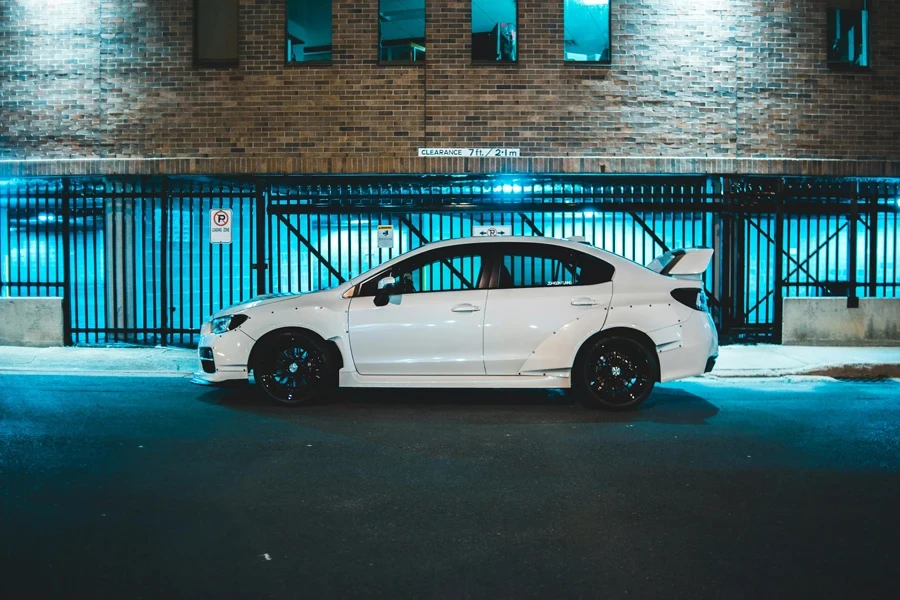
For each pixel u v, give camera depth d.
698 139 12.01
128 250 12.37
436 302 7.61
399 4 12.02
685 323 7.59
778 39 12.04
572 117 11.94
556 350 7.52
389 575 3.74
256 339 7.72
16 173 12.07
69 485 5.11
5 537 4.19
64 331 11.84
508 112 11.94
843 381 9.56
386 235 11.73
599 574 3.76
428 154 11.87
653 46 11.95
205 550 4.04
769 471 5.54
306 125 11.98
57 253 11.87
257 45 11.96
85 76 12.08
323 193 13.11
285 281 14.10
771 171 11.95
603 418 7.31
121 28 12.04
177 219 13.75
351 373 7.67
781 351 11.32
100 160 12.01
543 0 11.89
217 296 14.30
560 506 4.77
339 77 11.94
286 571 3.78
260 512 4.63
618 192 12.14
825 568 3.84
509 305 7.57
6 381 9.16
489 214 13.30
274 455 5.92
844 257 13.59
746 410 7.71
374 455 5.94
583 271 7.71
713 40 11.98
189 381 9.26
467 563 3.89
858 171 12.11
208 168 11.94
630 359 7.61
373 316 7.62
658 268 8.16
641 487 5.16
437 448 6.17
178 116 12.03
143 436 6.48
